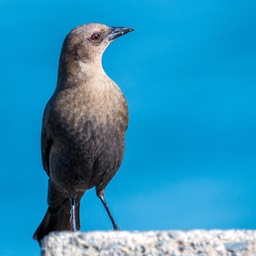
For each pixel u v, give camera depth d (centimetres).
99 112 1179
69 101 1183
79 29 1234
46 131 1234
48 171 1290
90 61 1216
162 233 692
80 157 1195
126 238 686
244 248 683
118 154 1219
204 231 694
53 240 680
